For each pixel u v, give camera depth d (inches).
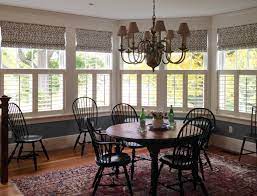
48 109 203.2
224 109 208.8
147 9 188.2
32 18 190.7
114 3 171.3
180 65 221.3
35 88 196.5
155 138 122.8
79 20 210.8
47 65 202.2
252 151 186.2
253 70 187.5
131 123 160.1
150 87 226.1
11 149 186.2
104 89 227.8
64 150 203.2
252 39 185.6
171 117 154.2
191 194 130.8
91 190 134.5
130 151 197.5
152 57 133.5
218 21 207.9
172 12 198.8
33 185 140.1
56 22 201.0
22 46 188.2
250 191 133.1
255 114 184.1
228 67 206.2
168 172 157.0
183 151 128.2
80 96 216.5
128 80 231.0
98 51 221.8
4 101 140.0
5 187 137.4
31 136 174.6
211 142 216.8
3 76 183.5
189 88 219.6
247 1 166.4
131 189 128.0
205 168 164.1
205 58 217.6
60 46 204.4
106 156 132.4
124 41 224.2
